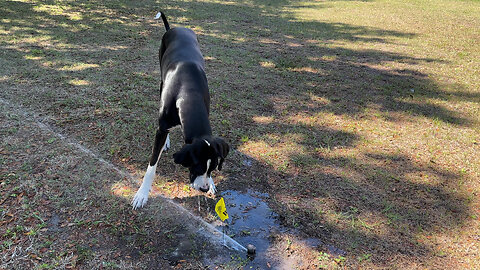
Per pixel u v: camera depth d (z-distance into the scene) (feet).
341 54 28.73
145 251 9.91
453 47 32.37
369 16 45.14
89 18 32.99
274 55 27.17
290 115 18.12
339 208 12.05
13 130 14.42
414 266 10.03
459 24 42.09
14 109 16.01
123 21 33.12
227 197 12.29
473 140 16.66
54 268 9.09
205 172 8.73
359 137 16.44
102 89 18.69
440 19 44.60
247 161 14.17
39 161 12.90
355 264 9.98
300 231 11.06
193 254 9.96
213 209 11.73
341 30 37.04
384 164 14.53
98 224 10.56
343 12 47.16
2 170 12.25
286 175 13.56
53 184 11.87
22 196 11.27
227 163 13.92
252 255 10.12
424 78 24.44
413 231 11.27
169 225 10.89
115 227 10.55
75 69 20.94
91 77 20.03
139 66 22.40
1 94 17.21
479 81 24.20
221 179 13.10
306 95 20.57
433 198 12.75
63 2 38.27
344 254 10.31
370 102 20.18
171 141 15.01
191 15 38.22
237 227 11.10
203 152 8.73
